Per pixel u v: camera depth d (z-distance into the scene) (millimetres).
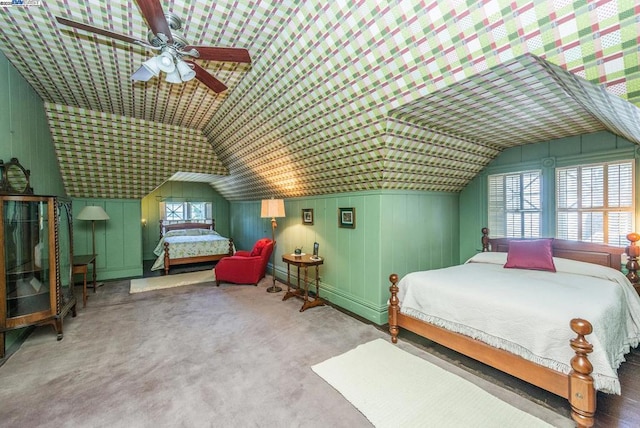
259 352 2598
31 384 2129
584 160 3242
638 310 2527
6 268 2570
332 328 3158
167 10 2070
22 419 1756
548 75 1880
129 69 2924
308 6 2053
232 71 2990
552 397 1944
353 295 3795
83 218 4734
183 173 6094
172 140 4988
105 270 5625
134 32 2324
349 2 1888
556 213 3475
